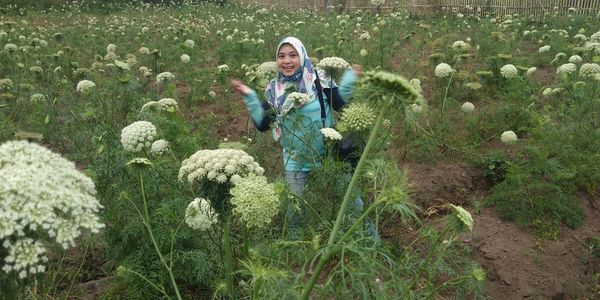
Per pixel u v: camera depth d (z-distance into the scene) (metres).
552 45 12.43
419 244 5.10
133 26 18.81
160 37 16.06
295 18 21.08
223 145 4.70
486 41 12.95
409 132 7.31
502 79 9.36
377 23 15.52
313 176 4.61
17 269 2.11
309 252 3.45
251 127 8.32
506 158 6.69
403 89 2.28
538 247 5.25
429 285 3.34
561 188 5.83
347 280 2.65
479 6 22.42
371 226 4.45
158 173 4.28
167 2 30.83
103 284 4.38
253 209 2.83
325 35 14.10
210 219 3.39
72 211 2.28
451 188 6.39
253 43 13.05
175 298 4.03
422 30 14.98
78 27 18.41
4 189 2.15
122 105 7.55
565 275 5.00
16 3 25.30
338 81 5.56
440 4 23.09
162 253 4.07
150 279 3.98
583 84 7.66
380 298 2.50
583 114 7.31
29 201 2.17
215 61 13.14
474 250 5.22
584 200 5.98
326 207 4.43
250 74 7.22
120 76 7.52
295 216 4.48
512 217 5.68
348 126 3.81
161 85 9.83
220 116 8.89
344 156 4.94
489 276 4.98
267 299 2.75
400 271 3.14
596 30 14.49
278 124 5.06
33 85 9.43
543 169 5.78
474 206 6.05
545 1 20.72
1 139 6.04
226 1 31.28
